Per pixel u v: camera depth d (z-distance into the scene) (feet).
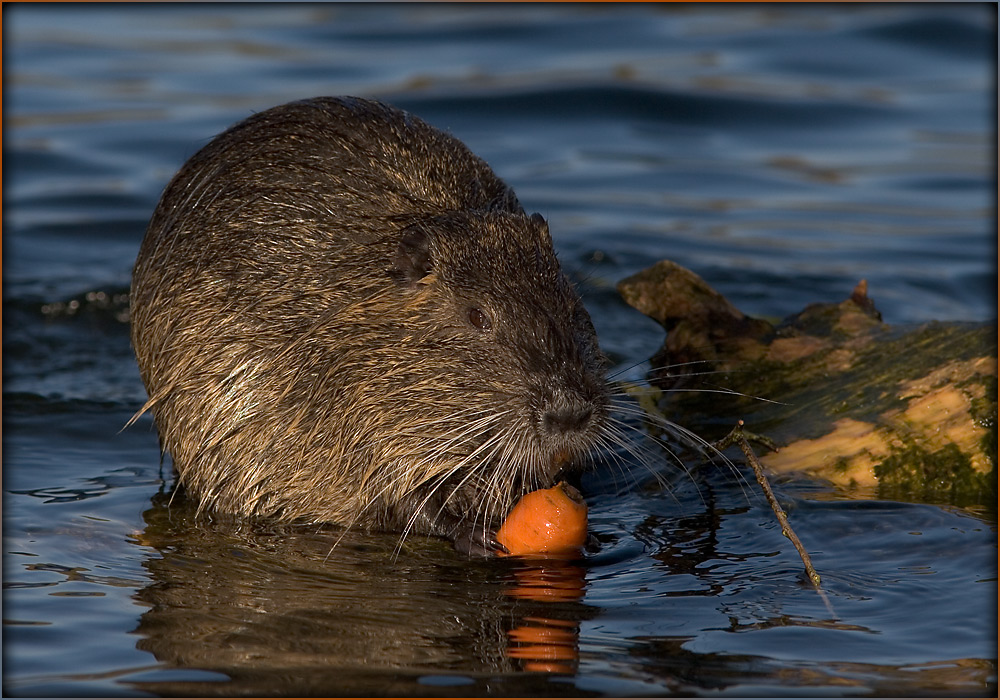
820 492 76.64
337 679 55.93
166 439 81.41
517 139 159.02
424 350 71.97
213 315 77.41
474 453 70.90
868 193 147.33
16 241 130.31
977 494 76.64
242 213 78.48
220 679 56.03
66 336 110.22
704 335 93.40
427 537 74.64
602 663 57.06
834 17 204.13
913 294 118.73
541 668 56.65
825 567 66.95
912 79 179.32
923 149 158.81
